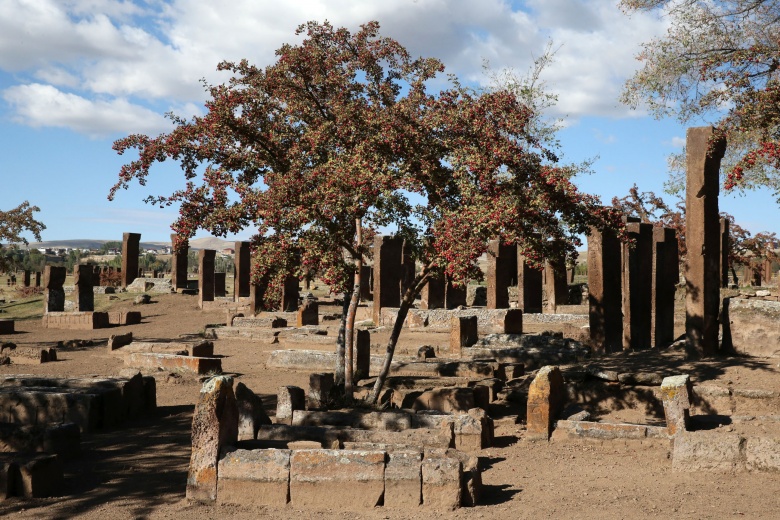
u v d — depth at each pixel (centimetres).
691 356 1609
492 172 1280
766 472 941
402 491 836
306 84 1598
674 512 801
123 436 1304
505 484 955
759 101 1436
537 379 1234
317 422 1223
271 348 2712
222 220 1495
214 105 1527
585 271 6175
